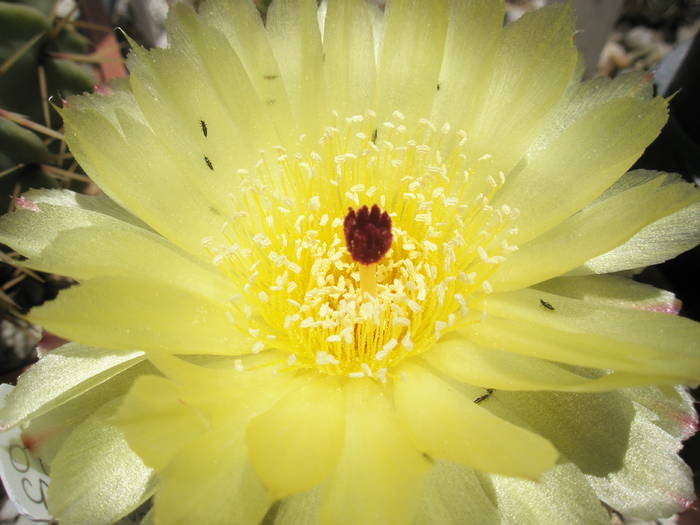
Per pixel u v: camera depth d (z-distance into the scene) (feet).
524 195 0.16
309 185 0.18
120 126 0.18
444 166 0.17
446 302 0.16
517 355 0.15
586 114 0.16
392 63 0.18
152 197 0.16
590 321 0.15
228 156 0.18
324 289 0.17
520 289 0.16
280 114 0.18
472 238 0.17
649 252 0.16
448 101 0.18
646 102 0.15
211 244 0.17
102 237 0.15
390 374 0.15
